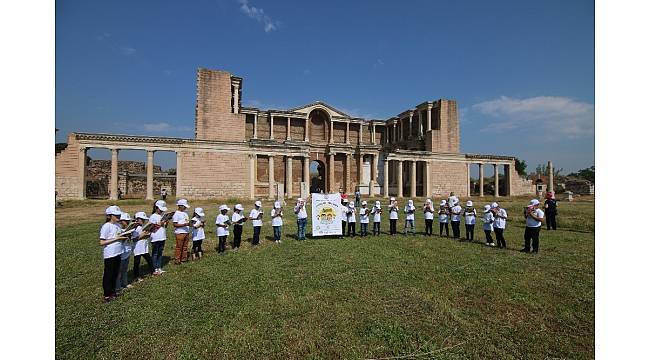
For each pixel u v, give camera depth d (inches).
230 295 365.7
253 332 281.0
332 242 684.7
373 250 597.0
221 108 2208.4
